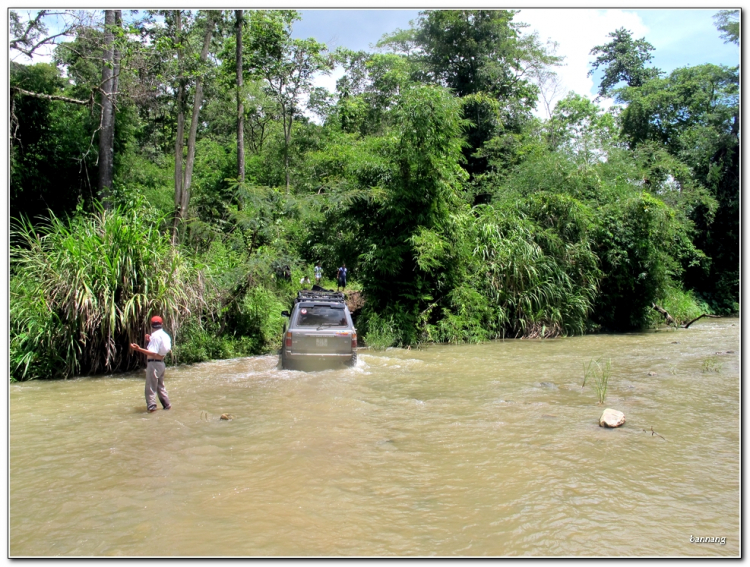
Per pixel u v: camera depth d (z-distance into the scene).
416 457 5.30
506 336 16.41
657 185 24.73
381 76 35.00
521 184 20.77
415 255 14.74
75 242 10.12
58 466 5.10
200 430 6.25
